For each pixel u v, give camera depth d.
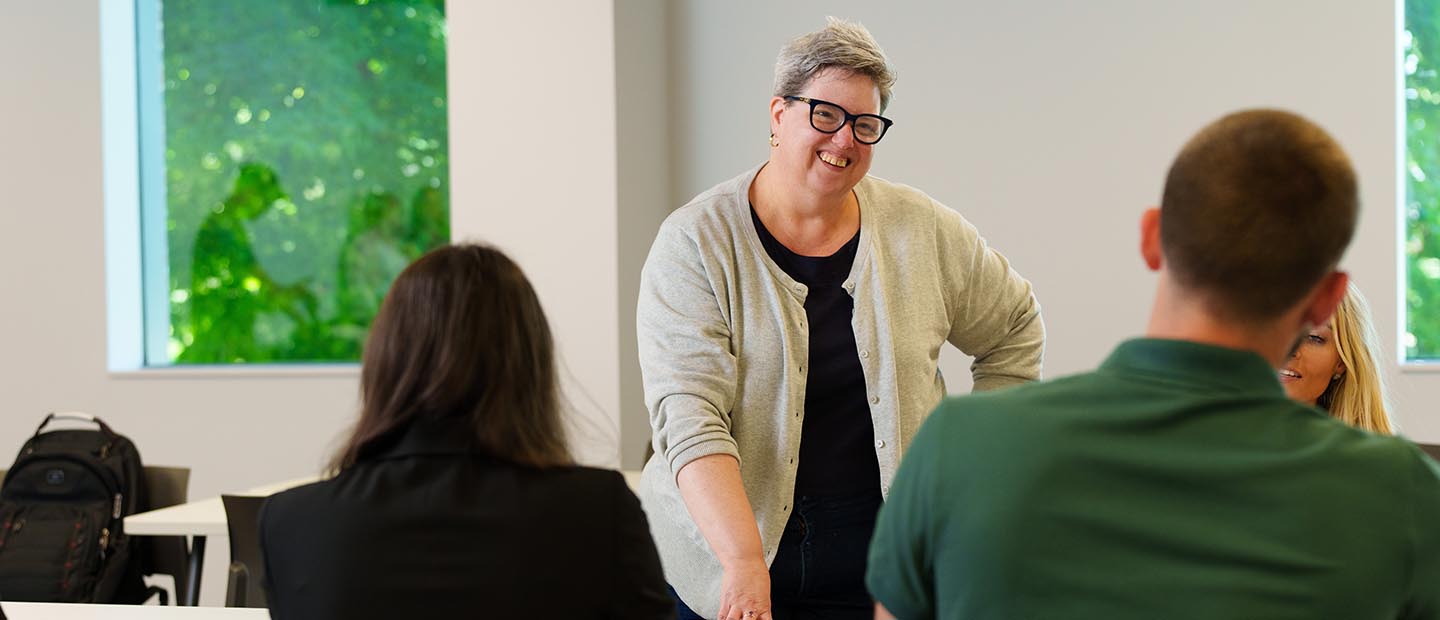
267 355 5.64
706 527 1.98
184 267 5.68
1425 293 4.72
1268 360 1.09
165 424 5.40
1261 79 4.57
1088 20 4.70
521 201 4.64
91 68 5.43
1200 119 4.61
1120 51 4.67
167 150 5.68
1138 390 1.09
